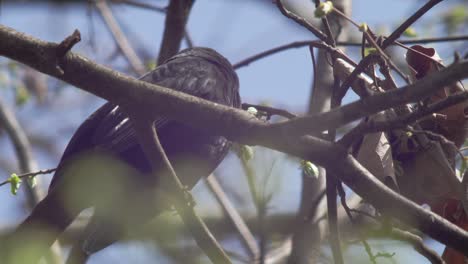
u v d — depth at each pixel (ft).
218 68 33.55
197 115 23.66
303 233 33.32
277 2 27.27
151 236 34.99
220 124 23.67
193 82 31.91
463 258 27.61
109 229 28.53
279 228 44.21
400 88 21.31
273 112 28.63
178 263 34.78
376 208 24.03
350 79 24.82
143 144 24.43
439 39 29.91
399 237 26.17
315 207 33.12
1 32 22.44
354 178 23.47
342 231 35.50
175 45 37.17
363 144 25.94
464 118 26.30
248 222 43.83
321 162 23.58
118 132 28.99
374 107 21.66
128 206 28.53
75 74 23.12
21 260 24.77
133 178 28.55
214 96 31.99
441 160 25.08
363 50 25.26
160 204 28.86
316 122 22.61
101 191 28.02
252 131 23.43
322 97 36.37
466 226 27.22
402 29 25.16
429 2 24.67
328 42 27.43
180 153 30.37
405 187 27.17
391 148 26.71
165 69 32.37
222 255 24.75
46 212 26.22
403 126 22.31
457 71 20.43
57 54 22.66
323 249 35.42
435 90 20.86
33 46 22.57
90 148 29.25
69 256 29.09
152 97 23.50
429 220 23.17
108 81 23.26
